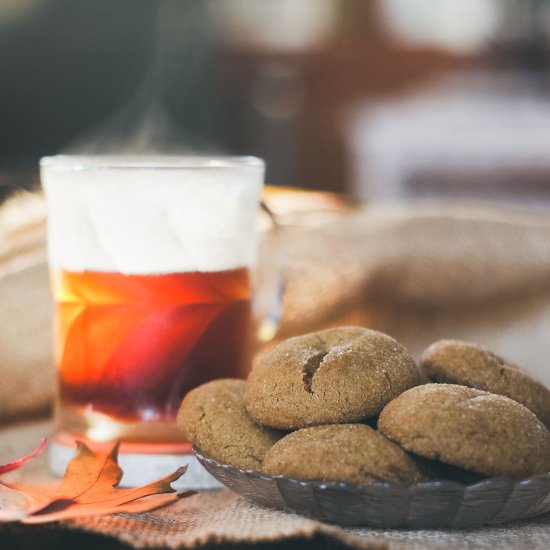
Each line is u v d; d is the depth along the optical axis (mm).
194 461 531
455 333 735
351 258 708
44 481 538
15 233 670
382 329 723
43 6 1808
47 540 461
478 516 459
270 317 607
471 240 740
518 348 713
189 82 1917
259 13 1987
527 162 1532
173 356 531
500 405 464
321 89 1962
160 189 521
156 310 529
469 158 1570
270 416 479
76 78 1838
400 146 1632
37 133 1852
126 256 523
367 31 1992
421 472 463
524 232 750
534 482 452
